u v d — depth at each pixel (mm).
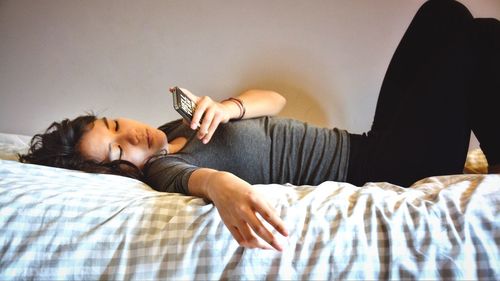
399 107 897
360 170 896
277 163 896
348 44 1235
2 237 549
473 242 502
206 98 814
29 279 523
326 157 899
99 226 566
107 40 1241
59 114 1282
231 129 873
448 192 580
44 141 884
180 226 563
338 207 578
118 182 740
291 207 581
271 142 901
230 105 880
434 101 830
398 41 1223
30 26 1240
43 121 1286
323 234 536
